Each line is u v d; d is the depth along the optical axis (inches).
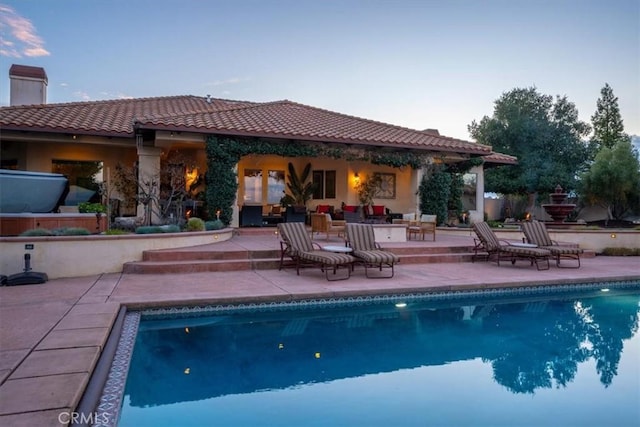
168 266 352.8
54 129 510.6
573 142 1203.9
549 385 169.5
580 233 569.6
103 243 349.7
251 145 558.9
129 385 163.3
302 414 140.9
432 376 178.2
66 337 177.5
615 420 139.6
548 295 347.9
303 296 283.9
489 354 208.1
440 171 684.1
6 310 223.9
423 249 462.3
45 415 110.5
